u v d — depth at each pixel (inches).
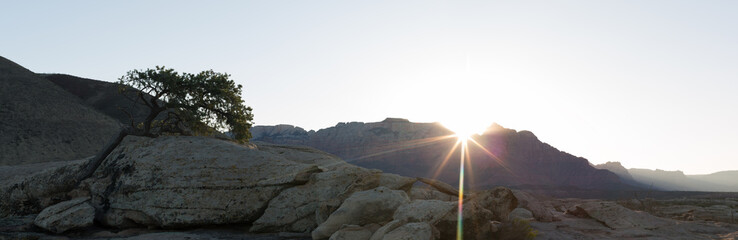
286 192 714.8
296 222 679.1
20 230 680.4
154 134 964.0
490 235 556.7
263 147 1127.6
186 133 1049.5
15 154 2655.0
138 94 995.9
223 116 1107.3
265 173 745.6
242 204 707.4
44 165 962.7
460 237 537.0
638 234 581.0
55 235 661.3
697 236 567.5
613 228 632.4
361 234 534.9
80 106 3668.8
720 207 951.6
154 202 717.9
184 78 1026.7
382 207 585.0
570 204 1218.0
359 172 730.8
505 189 684.1
